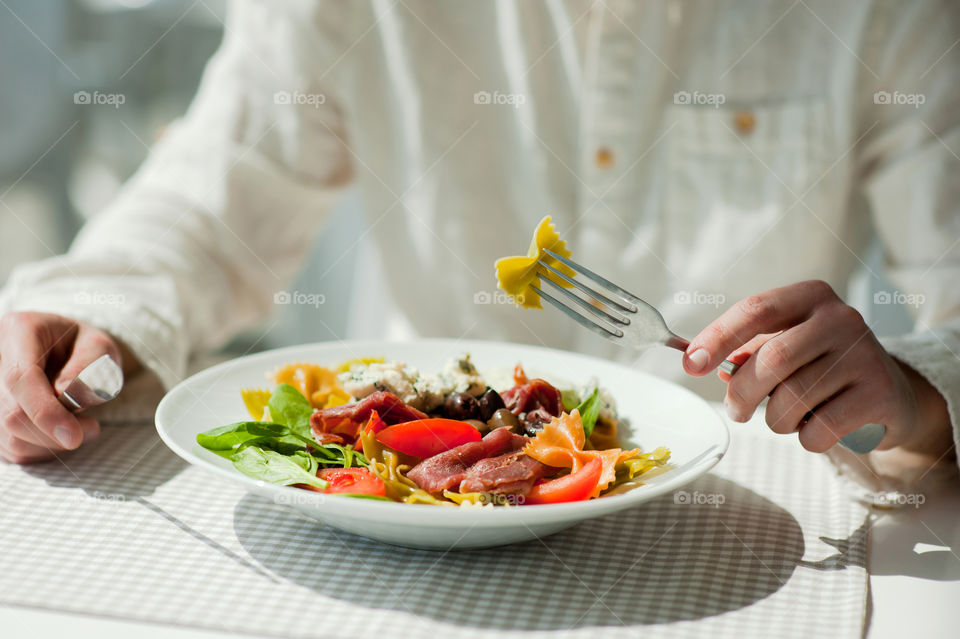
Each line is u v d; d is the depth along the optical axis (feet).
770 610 2.05
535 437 2.47
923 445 2.95
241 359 3.12
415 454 2.45
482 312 5.18
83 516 2.43
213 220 4.68
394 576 2.16
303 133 5.13
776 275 4.76
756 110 4.68
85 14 9.23
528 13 4.79
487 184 5.08
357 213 9.43
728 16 4.62
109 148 9.61
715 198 4.77
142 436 3.12
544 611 2.02
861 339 2.59
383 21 5.01
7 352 2.83
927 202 4.44
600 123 4.73
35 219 9.77
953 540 2.51
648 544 2.40
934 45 4.44
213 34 9.25
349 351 3.38
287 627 1.89
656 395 3.06
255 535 2.36
